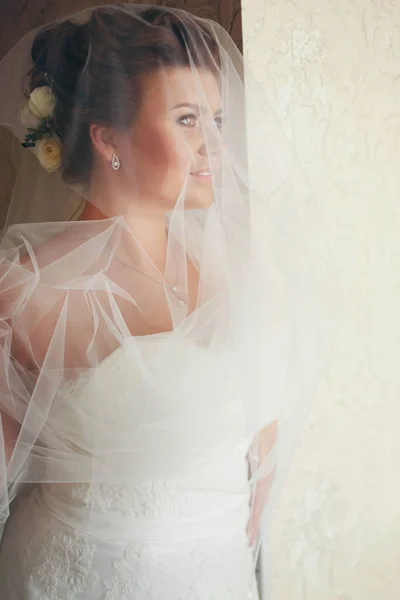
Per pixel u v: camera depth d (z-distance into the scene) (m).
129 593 0.92
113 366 0.93
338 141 1.22
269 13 1.18
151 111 0.94
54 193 1.02
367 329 1.25
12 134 1.03
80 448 0.93
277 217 0.99
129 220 0.98
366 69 1.23
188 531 0.95
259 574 1.20
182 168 0.95
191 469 0.95
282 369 0.99
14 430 0.94
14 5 1.17
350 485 1.25
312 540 1.23
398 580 1.28
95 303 0.94
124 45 0.94
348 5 1.22
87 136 0.98
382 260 1.25
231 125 0.97
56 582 0.93
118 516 0.93
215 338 0.98
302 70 1.20
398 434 1.27
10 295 0.94
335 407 1.24
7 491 0.95
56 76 0.98
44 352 0.94
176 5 1.17
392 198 1.25
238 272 0.98
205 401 0.94
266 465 1.00
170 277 0.99
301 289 1.00
